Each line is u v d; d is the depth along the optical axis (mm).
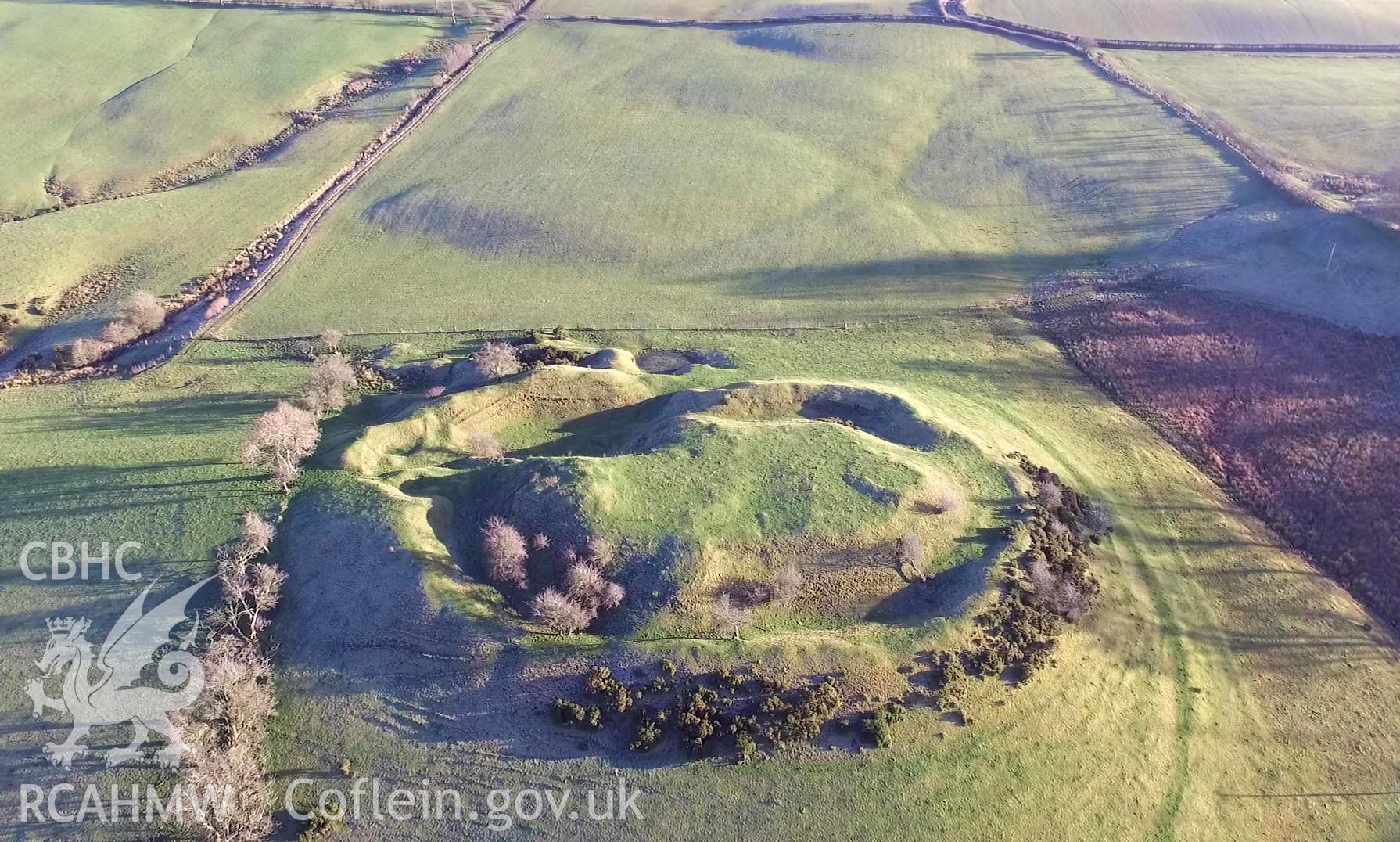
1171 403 66000
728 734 40000
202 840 37031
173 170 104000
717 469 51406
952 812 38188
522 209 93312
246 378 68625
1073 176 100062
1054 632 45188
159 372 69250
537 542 47062
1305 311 72875
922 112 117000
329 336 71938
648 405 64375
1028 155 105312
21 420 62938
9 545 49594
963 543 49438
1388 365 66500
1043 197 97125
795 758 39500
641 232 90312
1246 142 104875
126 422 62688
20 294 79812
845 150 107562
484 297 80812
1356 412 62906
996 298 80625
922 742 40281
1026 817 38406
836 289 82500
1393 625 49656
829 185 100062
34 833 37469
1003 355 72750
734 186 98500
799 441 53938
